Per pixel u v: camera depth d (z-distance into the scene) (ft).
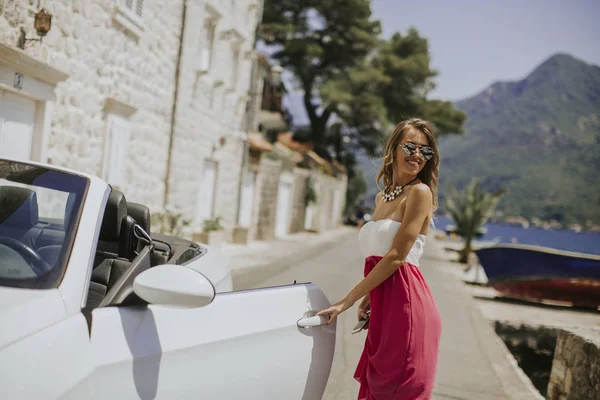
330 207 136.36
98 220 7.20
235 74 56.65
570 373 16.89
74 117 28.19
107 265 10.05
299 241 78.02
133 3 33.65
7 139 23.25
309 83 164.04
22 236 6.56
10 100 23.04
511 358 23.03
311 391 8.43
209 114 49.93
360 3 153.89
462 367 20.36
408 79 170.30
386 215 8.68
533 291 46.42
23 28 23.06
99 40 29.99
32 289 5.77
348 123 167.94
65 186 7.55
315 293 9.04
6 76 21.91
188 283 5.98
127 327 6.03
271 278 36.27
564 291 46.03
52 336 5.15
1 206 6.97
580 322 38.81
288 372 7.95
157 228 38.58
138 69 35.50
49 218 6.93
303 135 166.20
